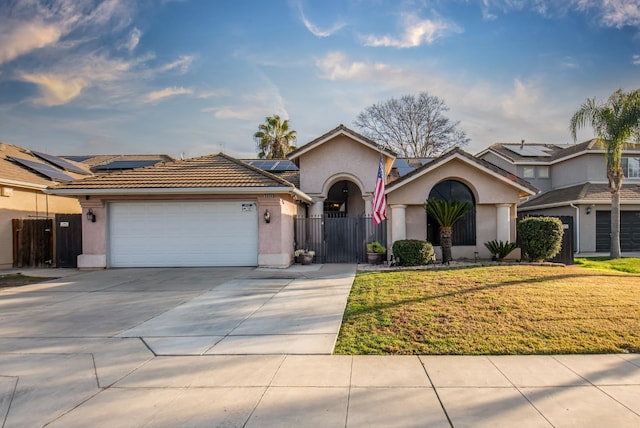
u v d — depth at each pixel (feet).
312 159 58.70
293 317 23.49
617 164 54.65
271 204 44.50
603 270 39.73
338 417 11.89
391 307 24.06
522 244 45.01
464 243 49.42
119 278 38.68
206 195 44.93
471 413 12.00
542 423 11.34
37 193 54.03
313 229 52.13
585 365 15.58
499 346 17.58
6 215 49.03
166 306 26.91
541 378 14.44
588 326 19.63
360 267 44.88
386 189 47.42
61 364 16.72
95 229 45.78
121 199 45.60
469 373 14.99
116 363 16.78
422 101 113.09
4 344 19.40
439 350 17.42
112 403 13.14
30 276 40.57
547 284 28.96
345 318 22.79
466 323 20.54
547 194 79.46
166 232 45.96
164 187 43.29
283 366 16.08
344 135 58.18
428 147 113.09
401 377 14.75
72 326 22.41
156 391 13.99
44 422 12.00
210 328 21.71
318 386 14.11
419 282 31.19
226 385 14.37
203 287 33.37
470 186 48.80
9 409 12.87
